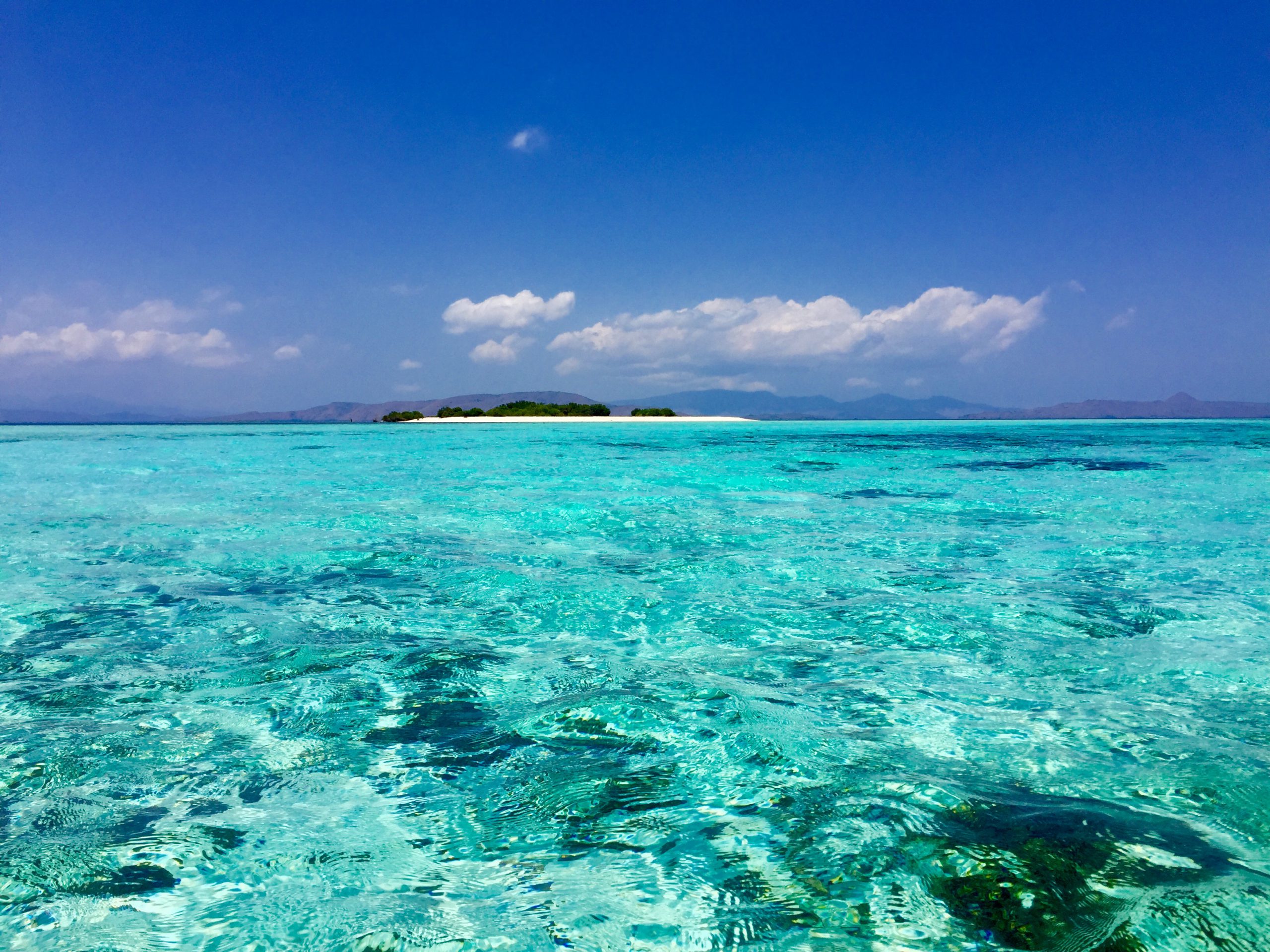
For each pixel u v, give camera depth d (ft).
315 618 13.37
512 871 5.94
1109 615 13.28
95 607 14.03
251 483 35.81
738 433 104.53
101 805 6.97
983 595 14.78
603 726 8.74
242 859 6.10
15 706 9.36
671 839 6.34
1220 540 20.48
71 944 5.02
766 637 12.22
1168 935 4.97
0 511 26.45
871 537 21.13
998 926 5.14
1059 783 7.24
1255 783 7.15
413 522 23.94
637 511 26.30
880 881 5.70
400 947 4.98
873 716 8.96
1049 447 64.28
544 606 14.19
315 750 8.16
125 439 86.63
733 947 4.99
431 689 9.98
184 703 9.49
